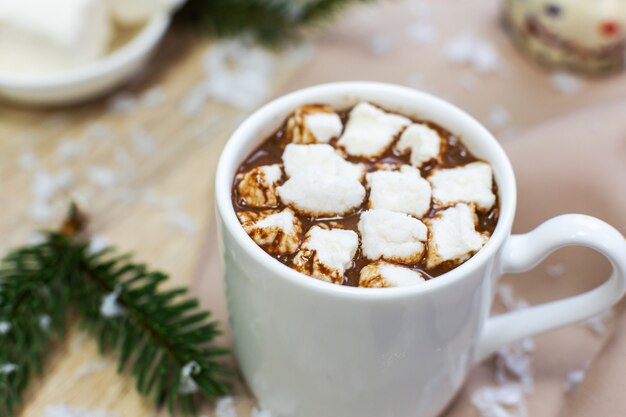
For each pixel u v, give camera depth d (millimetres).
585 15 468
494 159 323
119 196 432
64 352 375
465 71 497
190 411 354
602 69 493
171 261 407
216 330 369
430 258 303
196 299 371
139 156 451
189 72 496
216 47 509
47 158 450
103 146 456
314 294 291
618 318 356
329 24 521
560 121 412
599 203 386
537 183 395
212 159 451
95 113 473
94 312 370
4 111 472
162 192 434
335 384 316
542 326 338
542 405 358
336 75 491
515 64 500
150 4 479
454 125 335
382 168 325
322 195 312
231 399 354
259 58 502
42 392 363
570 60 491
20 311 365
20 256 384
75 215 403
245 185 315
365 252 306
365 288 290
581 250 384
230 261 311
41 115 472
